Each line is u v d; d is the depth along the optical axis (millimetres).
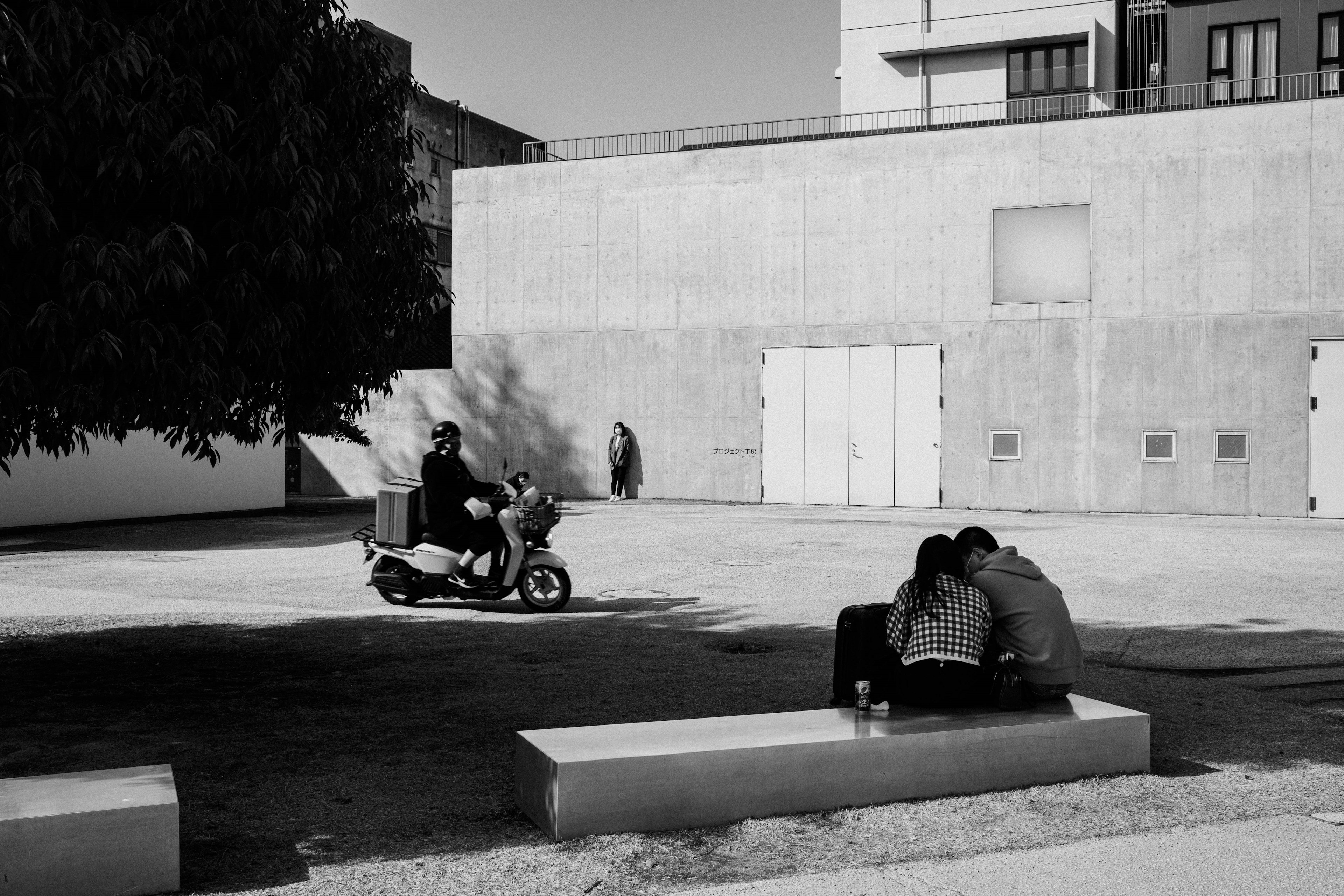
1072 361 24781
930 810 4934
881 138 26219
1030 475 25062
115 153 5395
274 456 26422
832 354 26594
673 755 4664
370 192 6973
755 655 8531
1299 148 23312
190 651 8664
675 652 8664
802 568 14766
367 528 11734
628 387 28406
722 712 6664
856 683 5453
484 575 11398
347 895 3971
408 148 7422
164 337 5645
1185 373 24031
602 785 4582
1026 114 32781
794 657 8430
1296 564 15031
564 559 15781
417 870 4211
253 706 6855
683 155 27922
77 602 11828
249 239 6109
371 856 4363
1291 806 5039
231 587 13312
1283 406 23391
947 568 5570
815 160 26766
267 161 6043
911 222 26000
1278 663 8516
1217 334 23828
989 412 25359
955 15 33469
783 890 4039
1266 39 28828
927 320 25859
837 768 4918
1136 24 31641
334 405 7375
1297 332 23328
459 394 30109
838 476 26531
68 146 5402
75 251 5324
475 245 29828
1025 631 5559
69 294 5281
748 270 27328
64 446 6453
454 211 29969
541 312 29234
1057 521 21922
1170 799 5121
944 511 25000
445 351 31578
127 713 6652
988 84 33250
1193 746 6035
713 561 15516
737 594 12531
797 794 4855
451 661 8281
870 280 26328
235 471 25484
